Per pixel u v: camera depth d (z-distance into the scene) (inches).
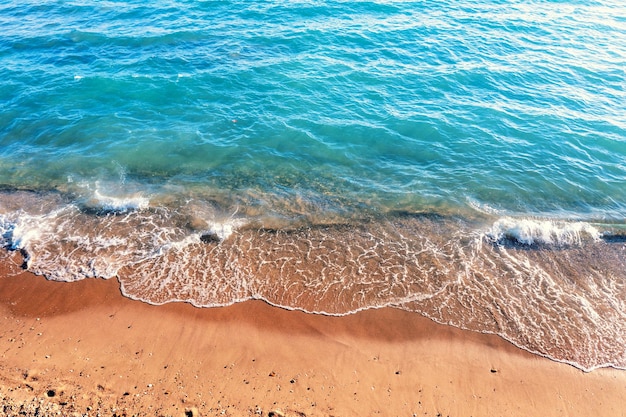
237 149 692.1
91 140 703.1
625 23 1159.6
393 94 830.5
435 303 460.1
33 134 714.8
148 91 823.1
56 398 356.2
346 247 523.5
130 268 485.1
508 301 464.4
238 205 585.9
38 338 409.4
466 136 730.2
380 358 406.9
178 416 350.9
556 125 759.1
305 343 416.8
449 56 963.3
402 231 552.4
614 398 382.0
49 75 866.1
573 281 489.1
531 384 390.9
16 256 497.7
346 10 1164.5
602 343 424.8
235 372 387.9
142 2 1211.9
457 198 612.4
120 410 351.3
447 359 409.1
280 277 479.8
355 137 722.8
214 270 485.4
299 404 365.7
